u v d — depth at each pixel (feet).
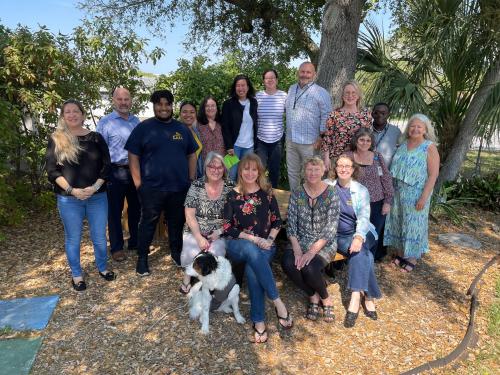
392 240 14.62
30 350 9.79
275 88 16.81
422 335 11.16
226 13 28.84
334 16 17.28
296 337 10.73
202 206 11.94
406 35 20.90
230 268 10.75
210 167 11.53
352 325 11.28
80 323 10.84
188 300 11.53
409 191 13.74
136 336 10.40
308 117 15.40
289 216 11.94
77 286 12.30
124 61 20.80
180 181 12.69
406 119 17.79
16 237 16.38
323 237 11.33
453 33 18.10
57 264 14.10
